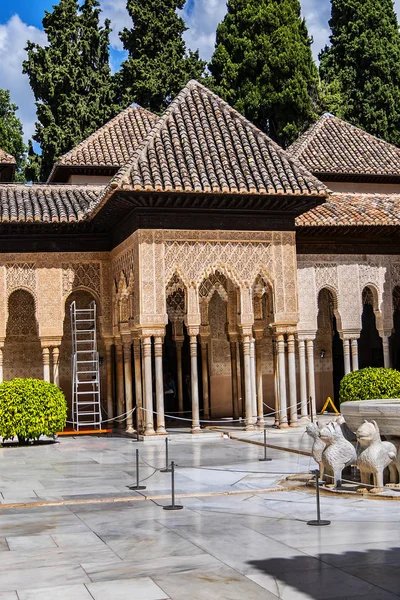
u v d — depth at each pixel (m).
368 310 24.83
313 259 19.41
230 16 32.78
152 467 11.90
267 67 31.55
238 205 16.89
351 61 33.75
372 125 33.03
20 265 18.48
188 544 6.75
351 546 6.52
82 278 18.89
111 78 30.22
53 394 16.50
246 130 18.38
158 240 16.44
